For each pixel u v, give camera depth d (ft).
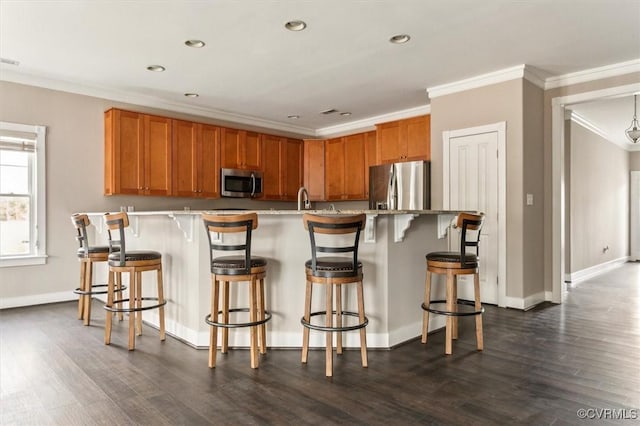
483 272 14.84
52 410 6.72
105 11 9.95
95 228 16.06
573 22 10.62
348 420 6.36
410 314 10.48
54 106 15.15
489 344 10.07
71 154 15.51
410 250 10.53
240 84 15.79
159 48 12.27
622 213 28.66
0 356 9.27
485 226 14.75
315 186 23.57
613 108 19.04
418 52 12.61
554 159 15.20
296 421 6.34
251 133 20.86
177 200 18.62
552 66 13.89
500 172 14.37
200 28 10.93
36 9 9.84
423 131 18.26
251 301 8.65
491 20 10.51
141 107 17.43
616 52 12.67
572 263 20.11
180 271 10.73
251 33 11.25
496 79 14.47
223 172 19.40
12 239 14.48
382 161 19.86
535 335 10.83
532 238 14.57
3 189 14.29
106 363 8.81
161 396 7.20
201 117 19.45
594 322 12.18
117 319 12.63
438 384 7.68
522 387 7.53
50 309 14.01
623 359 8.98
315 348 9.70
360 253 9.84
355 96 17.46
